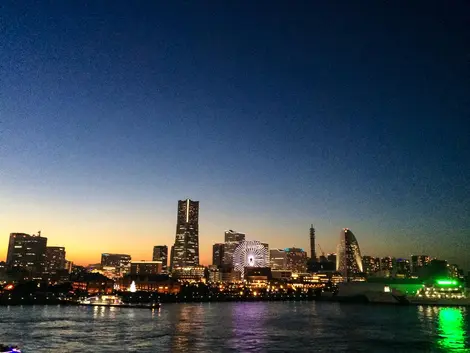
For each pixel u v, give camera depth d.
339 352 121.44
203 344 132.12
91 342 133.12
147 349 122.31
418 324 196.50
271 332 163.00
